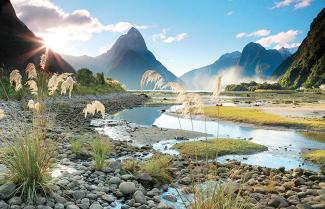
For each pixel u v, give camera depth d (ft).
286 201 27.91
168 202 27.71
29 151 24.73
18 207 22.09
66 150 42.86
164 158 39.34
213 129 86.58
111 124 88.12
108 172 34.32
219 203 20.90
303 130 84.74
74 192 26.32
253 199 27.81
